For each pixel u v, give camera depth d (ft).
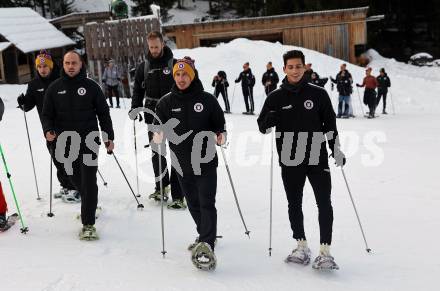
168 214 18.76
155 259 14.79
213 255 13.62
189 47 90.27
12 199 20.66
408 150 31.78
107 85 54.54
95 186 16.34
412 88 70.85
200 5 140.15
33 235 16.60
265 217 18.61
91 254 15.05
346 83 52.95
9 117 43.09
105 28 68.33
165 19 119.85
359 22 85.76
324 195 13.93
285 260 14.56
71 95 15.84
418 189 22.27
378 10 102.99
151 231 17.11
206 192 14.03
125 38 67.92
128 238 16.46
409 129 42.16
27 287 12.78
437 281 13.34
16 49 80.33
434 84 72.74
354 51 86.74
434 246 15.74
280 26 87.45
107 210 19.20
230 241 16.28
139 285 12.98
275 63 70.95
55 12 122.11
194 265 14.06
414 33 110.22
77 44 103.71
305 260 14.33
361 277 13.61
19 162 27.37
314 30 86.94
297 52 13.65
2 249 15.39
